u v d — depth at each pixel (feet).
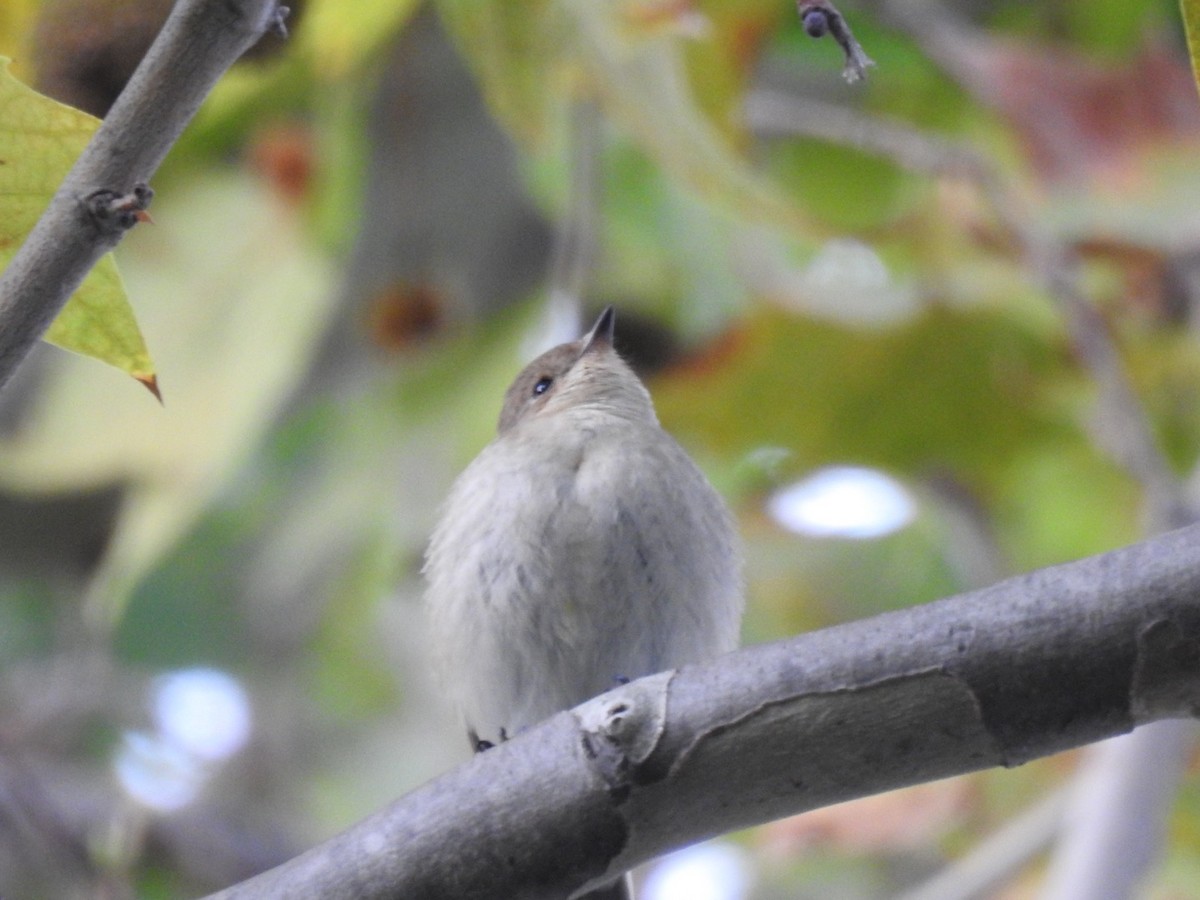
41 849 41.27
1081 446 42.24
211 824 49.29
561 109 32.78
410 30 42.60
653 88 29.12
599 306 41.55
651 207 39.93
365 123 43.47
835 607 46.32
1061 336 39.73
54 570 49.60
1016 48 38.83
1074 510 44.01
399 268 45.01
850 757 16.79
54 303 16.15
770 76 43.57
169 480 38.06
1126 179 37.88
